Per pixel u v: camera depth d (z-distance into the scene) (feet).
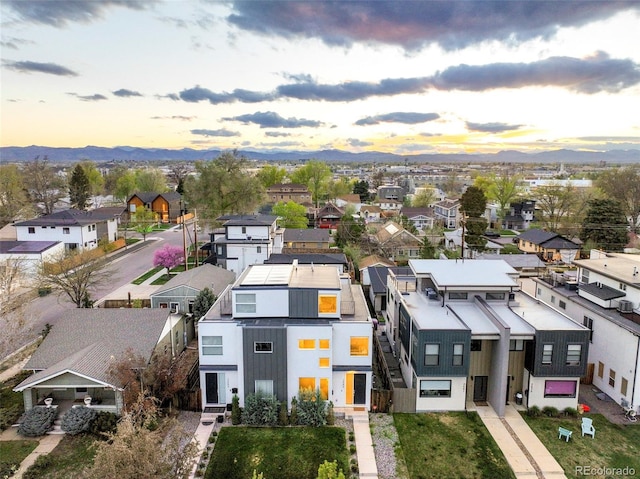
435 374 73.46
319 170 365.20
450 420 72.33
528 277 138.92
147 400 62.34
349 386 75.05
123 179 334.24
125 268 162.61
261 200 232.32
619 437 67.87
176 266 165.89
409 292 96.02
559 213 250.16
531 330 74.43
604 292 88.79
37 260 137.18
